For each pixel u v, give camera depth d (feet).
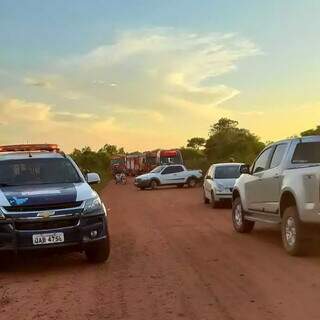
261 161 43.19
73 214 32.22
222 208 73.26
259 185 41.81
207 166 164.35
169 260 35.35
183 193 111.96
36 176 36.40
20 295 27.73
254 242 41.78
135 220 60.95
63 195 32.58
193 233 48.24
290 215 35.22
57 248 31.89
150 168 210.18
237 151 207.21
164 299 25.59
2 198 32.12
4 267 35.29
